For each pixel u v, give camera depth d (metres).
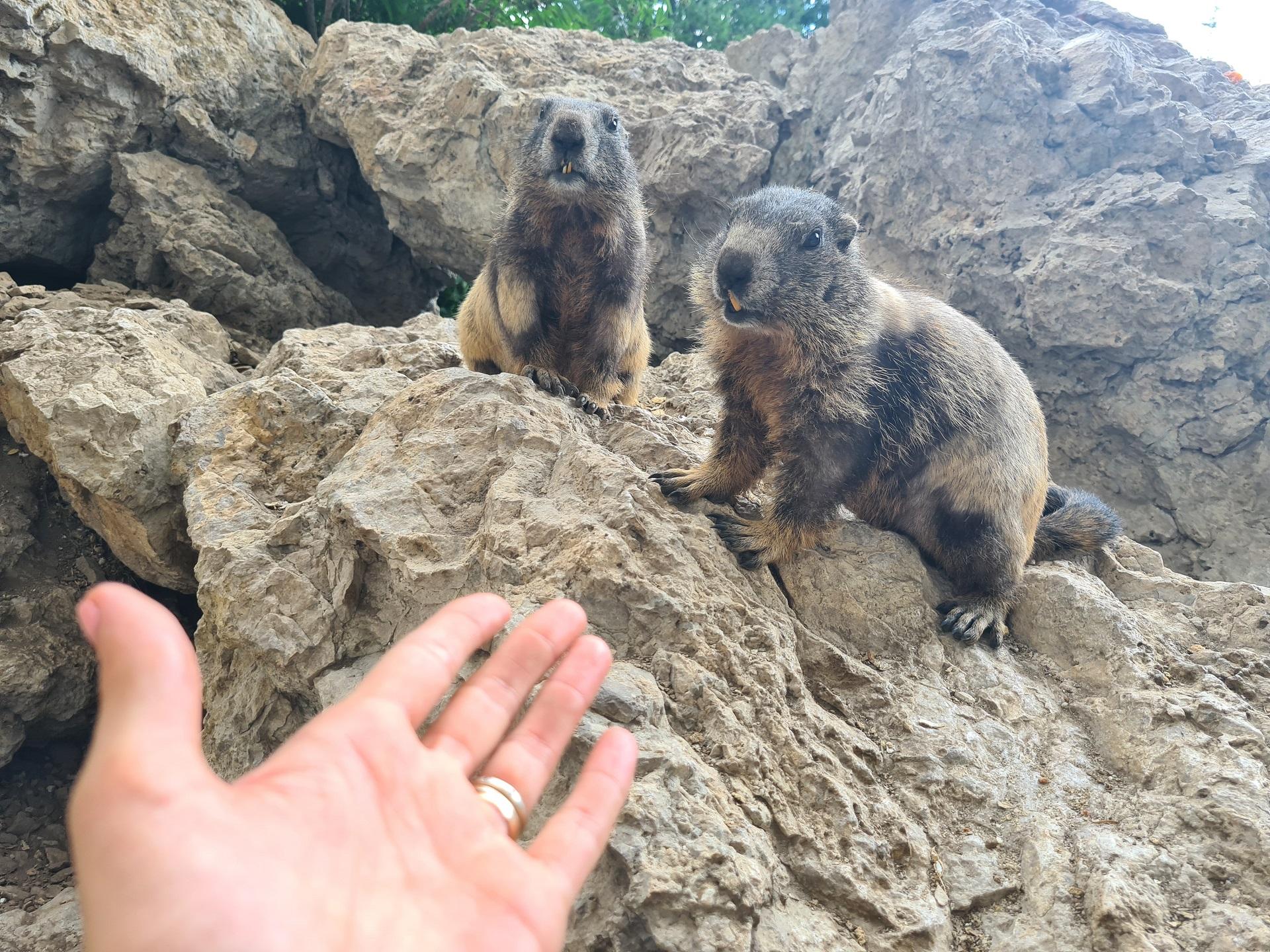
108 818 0.21
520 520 0.59
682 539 0.62
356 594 0.61
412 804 0.28
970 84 1.53
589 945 0.41
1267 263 1.34
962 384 0.73
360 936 0.24
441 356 1.00
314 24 2.09
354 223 1.98
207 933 0.21
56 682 1.00
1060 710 0.64
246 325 1.71
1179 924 0.46
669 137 1.73
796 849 0.48
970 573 0.74
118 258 1.62
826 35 1.94
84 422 0.91
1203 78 1.70
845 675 0.61
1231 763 0.54
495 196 1.67
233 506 0.73
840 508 0.81
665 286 1.77
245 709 0.65
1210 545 1.36
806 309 0.69
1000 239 1.48
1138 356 1.39
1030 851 0.51
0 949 0.66
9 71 1.39
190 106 1.63
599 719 0.47
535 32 1.96
